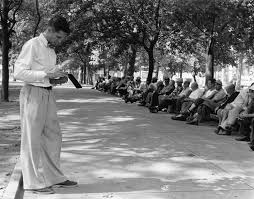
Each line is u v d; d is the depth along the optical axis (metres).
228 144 9.19
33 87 5.08
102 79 38.72
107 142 8.98
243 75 46.38
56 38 5.19
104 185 5.74
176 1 19.70
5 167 6.57
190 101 13.62
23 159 5.19
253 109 9.79
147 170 6.62
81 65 60.31
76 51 28.77
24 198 5.13
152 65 25.64
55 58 5.32
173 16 21.75
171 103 16.05
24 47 5.11
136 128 11.29
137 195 5.33
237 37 19.94
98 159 7.31
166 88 16.48
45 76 4.97
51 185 5.40
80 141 9.09
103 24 26.88
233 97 11.22
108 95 28.11
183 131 11.00
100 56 38.28
